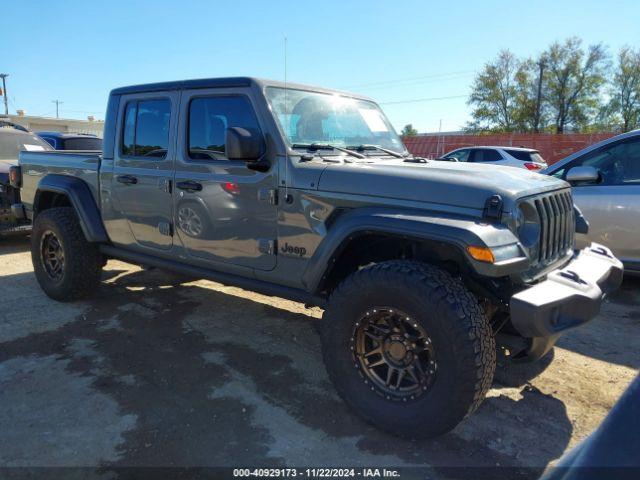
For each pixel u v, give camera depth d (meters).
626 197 4.85
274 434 2.68
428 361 2.53
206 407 2.94
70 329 4.10
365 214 2.72
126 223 4.16
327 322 2.78
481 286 2.74
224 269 3.56
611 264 3.17
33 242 4.80
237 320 4.36
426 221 2.52
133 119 4.03
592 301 2.57
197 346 3.81
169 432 2.69
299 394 3.11
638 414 1.21
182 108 3.62
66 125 43.44
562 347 3.82
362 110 3.96
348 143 3.64
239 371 3.41
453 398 2.39
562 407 2.98
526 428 2.76
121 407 2.93
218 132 3.46
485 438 2.67
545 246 2.80
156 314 4.48
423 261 2.86
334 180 2.91
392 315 2.59
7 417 2.81
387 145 3.97
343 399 2.79
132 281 5.49
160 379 3.28
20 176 5.43
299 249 3.09
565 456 1.38
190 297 4.96
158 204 3.84
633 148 4.98
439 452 2.54
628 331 4.14
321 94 3.65
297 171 3.05
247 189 3.27
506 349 2.92
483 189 2.56
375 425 2.67
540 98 47.03
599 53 45.34
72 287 4.57
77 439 2.62
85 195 4.43
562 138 24.94
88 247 4.55
